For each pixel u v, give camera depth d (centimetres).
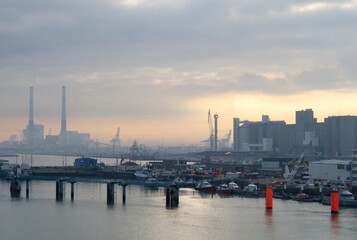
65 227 17800
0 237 16350
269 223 18512
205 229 17362
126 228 17525
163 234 16562
